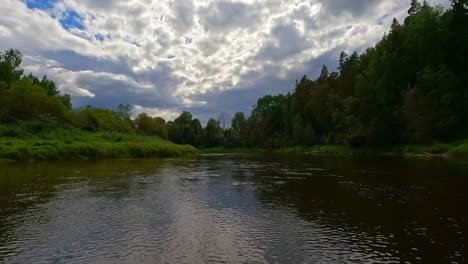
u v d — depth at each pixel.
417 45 41.78
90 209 8.64
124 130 66.56
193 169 21.86
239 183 14.13
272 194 11.09
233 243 5.73
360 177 15.71
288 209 8.62
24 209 8.63
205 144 125.62
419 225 6.84
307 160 33.62
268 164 27.53
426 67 37.62
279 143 96.94
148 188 12.58
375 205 8.97
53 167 22.31
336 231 6.49
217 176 17.16
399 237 6.02
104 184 13.70
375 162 26.69
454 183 12.88
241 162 31.02
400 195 10.45
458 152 29.62
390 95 44.97
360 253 5.17
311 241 5.83
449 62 38.47
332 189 12.02
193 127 132.00
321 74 98.38
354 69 71.56
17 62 69.06
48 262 4.85
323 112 77.00
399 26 48.75
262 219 7.53
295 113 96.81
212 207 8.93
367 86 52.16
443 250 5.27
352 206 8.88
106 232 6.46
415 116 38.34
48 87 80.56
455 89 35.56
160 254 5.15
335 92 79.81
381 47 54.31
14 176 16.59
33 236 6.19
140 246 5.56
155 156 42.56
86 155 34.50
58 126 44.47
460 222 7.02
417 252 5.18
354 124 57.22
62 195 10.86
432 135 37.12
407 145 41.38
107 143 39.72
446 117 35.22
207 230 6.60
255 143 114.56
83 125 52.94
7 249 5.44
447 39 37.78
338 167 22.33
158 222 7.26
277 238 6.03
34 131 38.97
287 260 4.88
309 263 4.75
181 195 10.94
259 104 134.25
